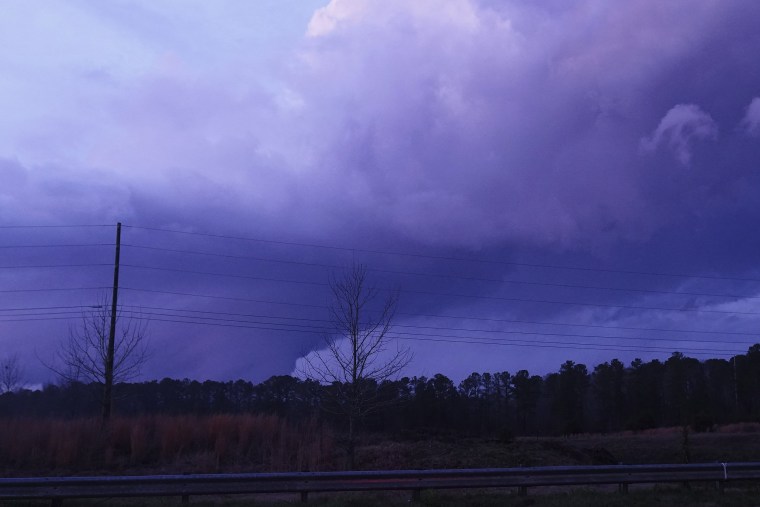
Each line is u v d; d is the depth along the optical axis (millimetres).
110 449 25031
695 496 15656
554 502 14711
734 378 57906
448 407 49406
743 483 17953
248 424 26547
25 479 13352
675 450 31250
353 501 14445
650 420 53531
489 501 14852
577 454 26844
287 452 25000
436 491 15820
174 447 25953
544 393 58125
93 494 13578
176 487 14023
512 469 15492
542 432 56438
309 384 28562
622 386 59406
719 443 34062
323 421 28047
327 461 24188
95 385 32750
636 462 28797
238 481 14289
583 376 58719
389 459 24594
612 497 15281
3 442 25219
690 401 56000
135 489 13773
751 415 55375
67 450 24469
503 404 56969
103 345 30234
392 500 14875
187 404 41906
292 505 14125
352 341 25188
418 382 48781
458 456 25047
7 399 38062
